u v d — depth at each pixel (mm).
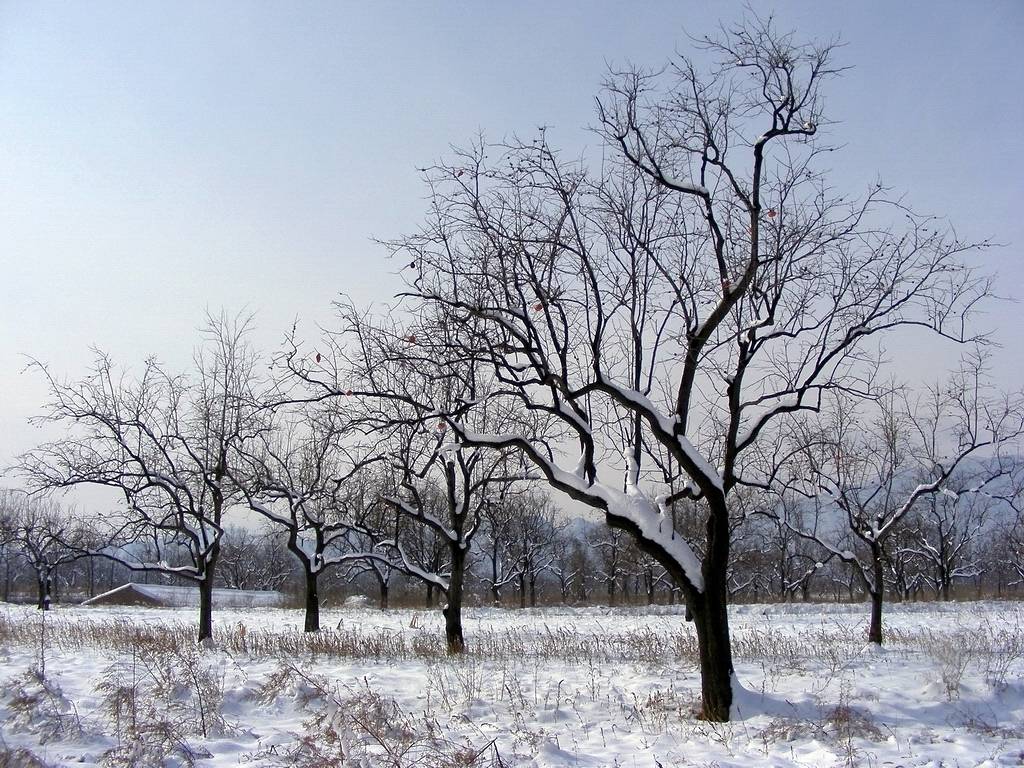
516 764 8336
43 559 41219
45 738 8953
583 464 11312
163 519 21641
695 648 16109
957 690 11344
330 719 9180
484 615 35875
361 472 21234
